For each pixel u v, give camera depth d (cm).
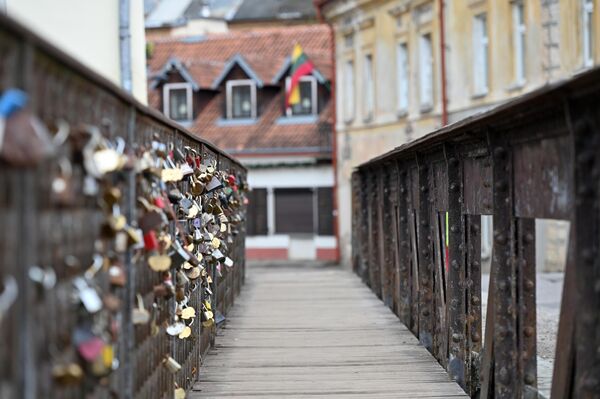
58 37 1514
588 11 2383
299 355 1309
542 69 2573
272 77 4688
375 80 3859
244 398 1030
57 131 459
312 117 4588
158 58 5119
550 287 2242
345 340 1442
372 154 3950
